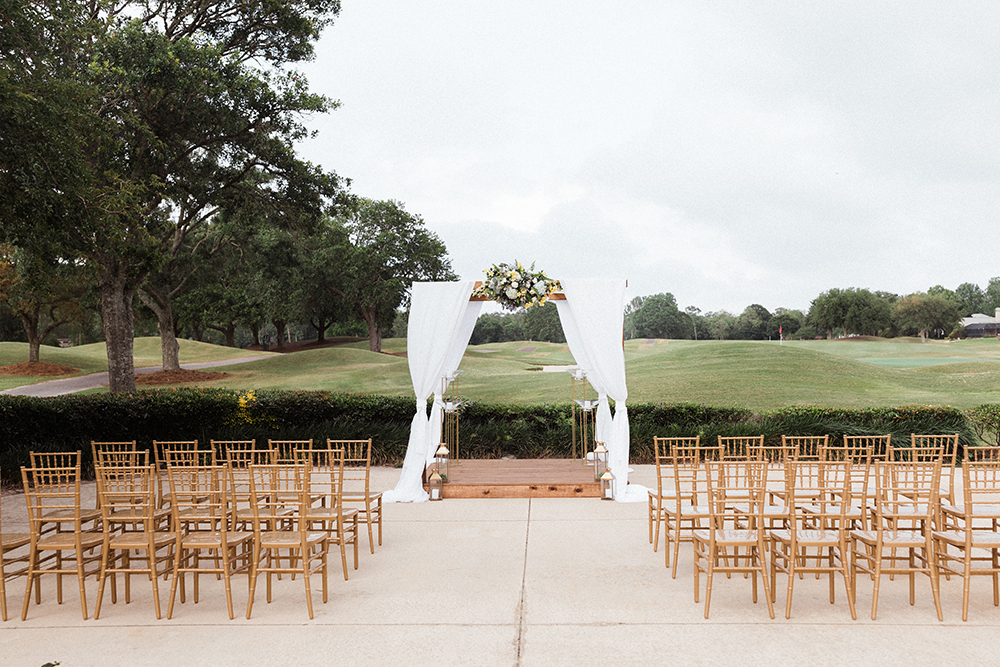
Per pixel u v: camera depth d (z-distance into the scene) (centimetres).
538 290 891
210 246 3425
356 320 5844
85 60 1673
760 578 494
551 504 773
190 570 429
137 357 4512
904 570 409
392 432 1098
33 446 1012
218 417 1130
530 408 1151
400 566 531
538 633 388
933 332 7725
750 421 1112
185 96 1819
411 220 4834
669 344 5078
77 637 391
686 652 358
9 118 868
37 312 3566
